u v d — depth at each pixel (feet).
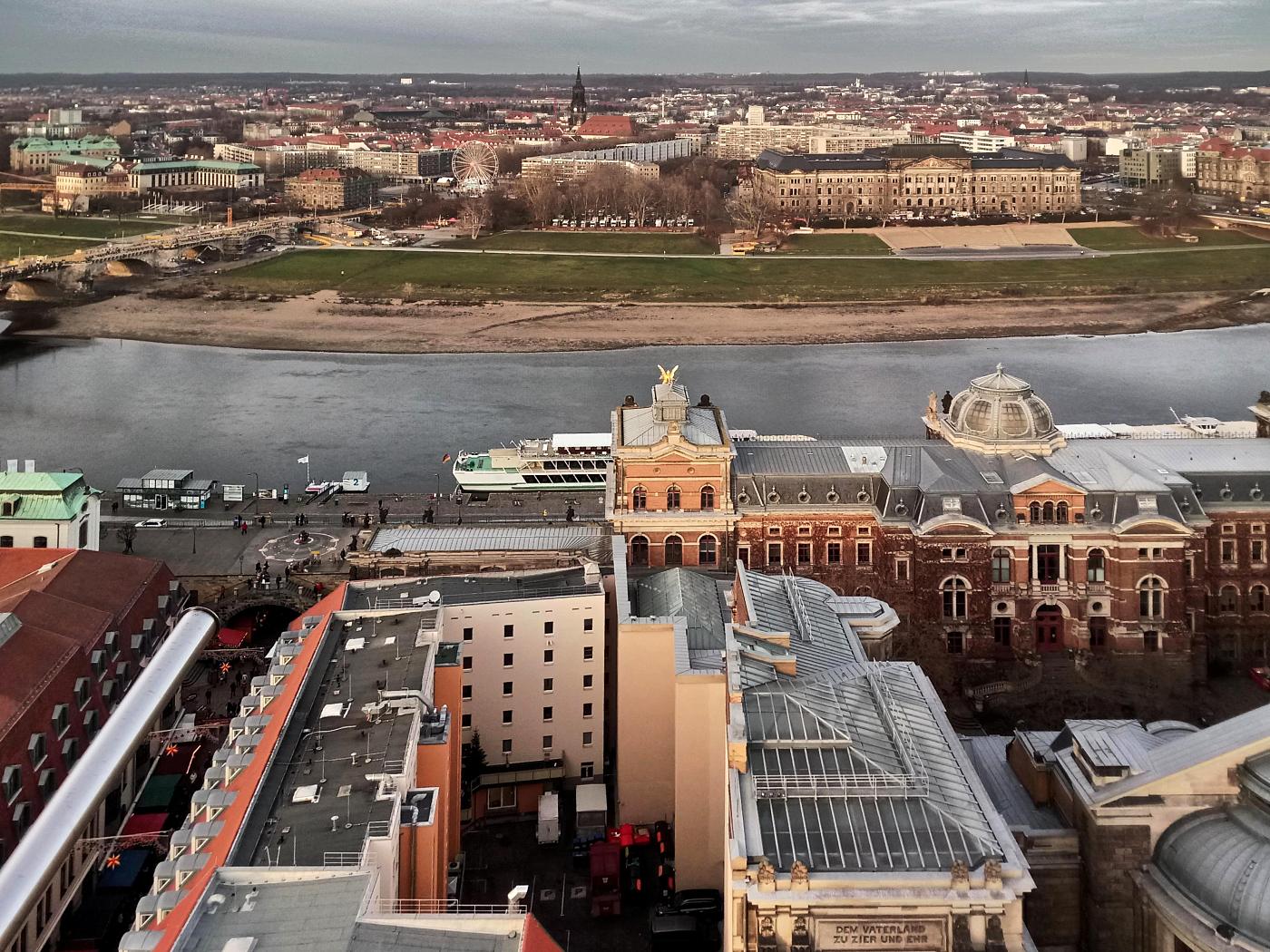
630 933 406.41
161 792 479.82
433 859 340.59
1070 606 596.70
